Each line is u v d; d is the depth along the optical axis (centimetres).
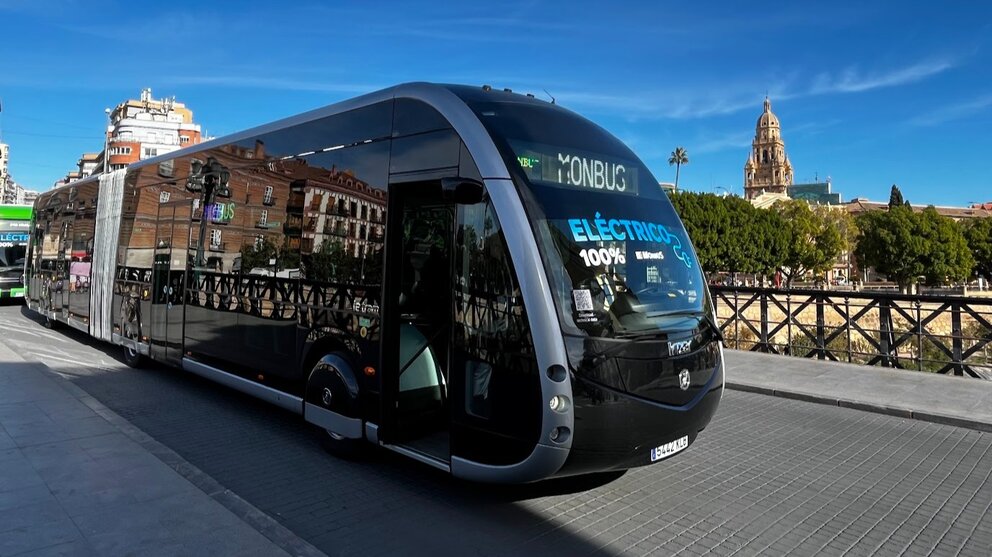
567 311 413
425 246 531
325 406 561
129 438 557
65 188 1363
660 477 555
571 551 405
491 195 434
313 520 444
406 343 520
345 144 567
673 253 498
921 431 742
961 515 487
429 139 488
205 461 570
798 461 618
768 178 16525
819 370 1075
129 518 395
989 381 976
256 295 675
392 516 453
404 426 514
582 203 461
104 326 1081
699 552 410
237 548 359
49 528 379
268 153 675
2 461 495
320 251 584
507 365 420
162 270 882
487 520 450
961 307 1029
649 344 436
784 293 1253
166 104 10888
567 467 410
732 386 981
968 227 7431
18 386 752
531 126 477
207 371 756
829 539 438
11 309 1923
